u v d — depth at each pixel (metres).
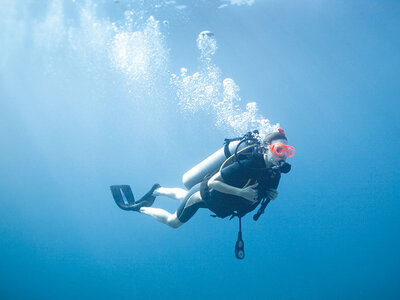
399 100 31.89
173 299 27.62
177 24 16.66
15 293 26.98
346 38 19.91
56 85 27.42
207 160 3.25
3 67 23.88
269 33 18.55
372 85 28.41
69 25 16.89
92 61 21.16
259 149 2.76
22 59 22.09
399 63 23.97
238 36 18.64
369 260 29.64
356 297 19.50
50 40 18.88
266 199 2.91
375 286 20.69
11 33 18.30
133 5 14.69
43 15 15.91
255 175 2.70
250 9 15.73
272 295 24.20
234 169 2.65
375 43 20.77
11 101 31.98
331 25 18.20
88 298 29.02
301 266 31.83
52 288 29.53
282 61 22.95
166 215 3.57
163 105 25.91
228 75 24.67
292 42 20.03
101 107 31.45
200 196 3.13
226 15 16.11
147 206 4.04
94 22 16.48
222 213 2.99
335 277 24.95
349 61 23.42
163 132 34.00
